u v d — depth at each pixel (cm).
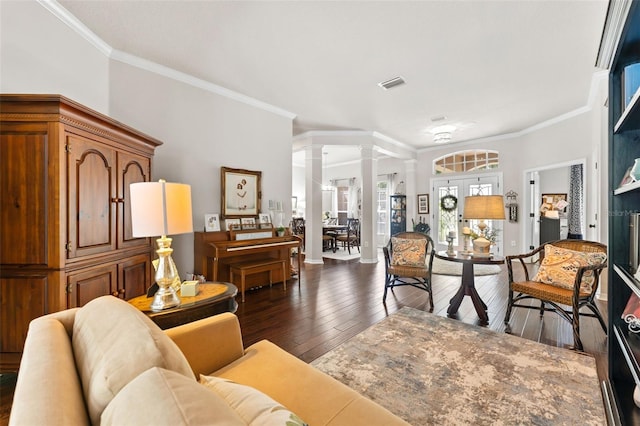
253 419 70
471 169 649
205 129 359
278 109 444
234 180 383
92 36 260
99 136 208
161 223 156
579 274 217
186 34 260
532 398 162
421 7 222
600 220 336
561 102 417
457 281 429
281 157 450
